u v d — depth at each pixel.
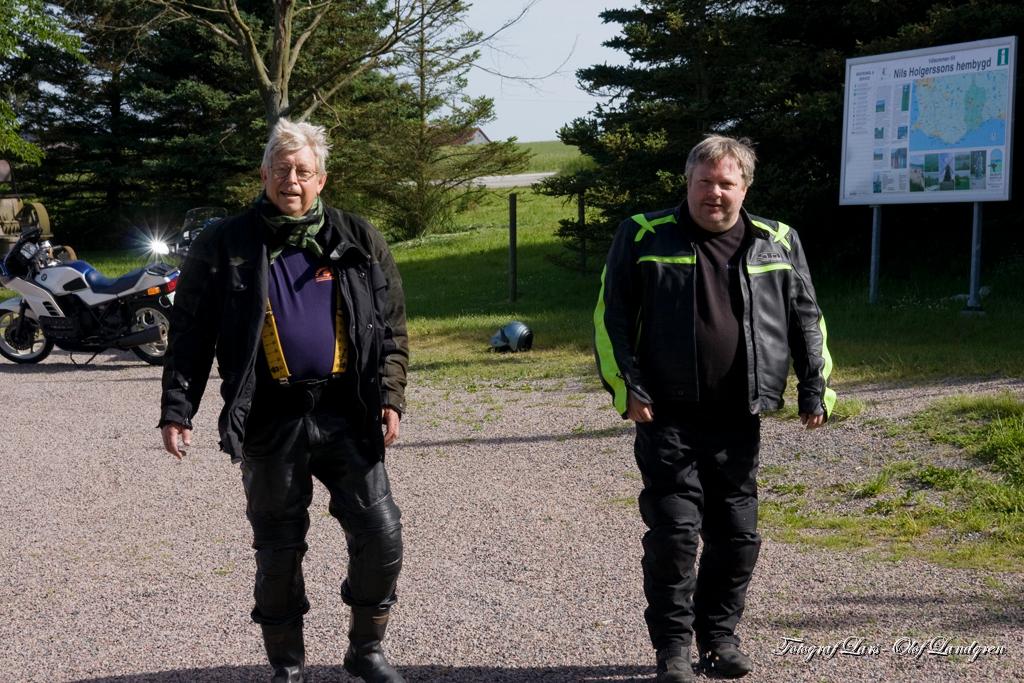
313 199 3.41
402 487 6.70
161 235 32.22
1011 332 11.02
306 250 3.38
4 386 11.46
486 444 7.82
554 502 6.17
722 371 3.52
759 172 15.55
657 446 3.54
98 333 12.32
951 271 15.42
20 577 5.16
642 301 3.59
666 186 15.91
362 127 30.62
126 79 31.56
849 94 13.61
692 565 3.51
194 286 3.35
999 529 5.06
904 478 5.97
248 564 5.21
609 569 4.89
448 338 13.76
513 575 4.88
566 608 4.39
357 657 3.55
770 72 15.95
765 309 3.56
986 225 15.55
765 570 4.73
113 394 10.75
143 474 7.27
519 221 32.34
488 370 11.14
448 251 26.45
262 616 3.47
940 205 16.00
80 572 5.20
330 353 3.34
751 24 16.31
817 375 3.65
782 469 6.45
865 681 3.51
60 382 11.63
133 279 12.20
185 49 31.55
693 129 16.70
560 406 9.07
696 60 16.59
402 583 4.84
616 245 3.67
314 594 4.70
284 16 19.56
